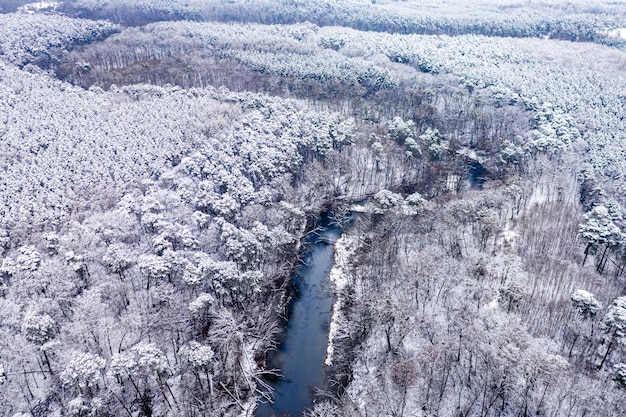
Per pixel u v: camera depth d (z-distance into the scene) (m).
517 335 93.56
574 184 174.00
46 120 180.88
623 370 88.06
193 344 98.69
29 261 110.44
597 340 104.19
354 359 110.25
